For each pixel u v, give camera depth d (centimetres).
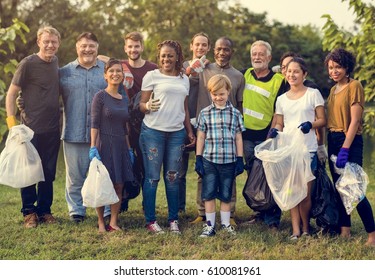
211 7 2527
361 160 690
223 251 673
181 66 719
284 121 708
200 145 717
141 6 2478
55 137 755
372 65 1145
